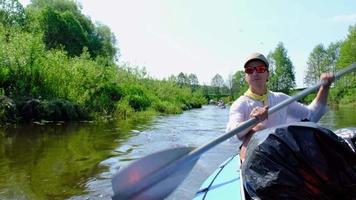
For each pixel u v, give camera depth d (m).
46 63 15.27
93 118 14.91
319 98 3.43
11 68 14.09
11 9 32.66
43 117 13.21
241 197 2.51
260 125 3.18
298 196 2.03
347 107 32.09
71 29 39.12
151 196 3.14
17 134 10.13
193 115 21.14
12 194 5.04
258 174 2.13
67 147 8.37
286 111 3.39
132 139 9.74
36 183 5.55
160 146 8.68
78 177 5.88
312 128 2.10
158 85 32.12
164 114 20.70
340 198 2.05
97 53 45.09
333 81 3.37
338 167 2.04
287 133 2.10
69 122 13.56
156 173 3.14
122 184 3.08
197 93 51.44
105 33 53.59
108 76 21.33
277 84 55.69
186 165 3.16
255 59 3.23
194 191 5.06
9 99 12.62
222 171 3.41
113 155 7.55
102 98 17.39
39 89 14.62
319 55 59.69
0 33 16.06
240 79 69.69
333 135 2.08
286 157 2.06
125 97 20.27
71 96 15.56
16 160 6.98
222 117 19.19
